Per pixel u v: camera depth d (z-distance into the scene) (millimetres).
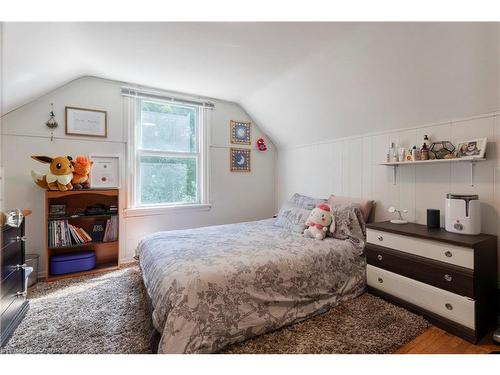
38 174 2373
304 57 2236
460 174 1963
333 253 2000
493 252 1676
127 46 2086
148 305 1783
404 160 2230
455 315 1570
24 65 1820
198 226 3395
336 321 1688
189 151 3377
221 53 2197
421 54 1764
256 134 3861
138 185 3031
